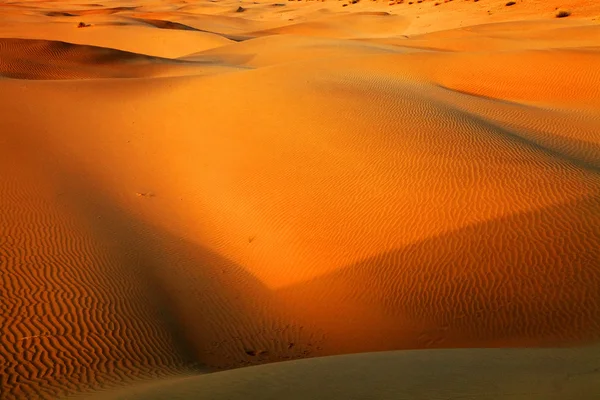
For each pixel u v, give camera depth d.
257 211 14.07
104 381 8.25
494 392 5.31
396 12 79.25
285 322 10.88
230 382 6.62
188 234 13.86
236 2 132.62
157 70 35.44
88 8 109.25
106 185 15.89
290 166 15.43
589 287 9.88
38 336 9.25
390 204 12.85
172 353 9.65
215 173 16.25
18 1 136.25
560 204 11.79
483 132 16.19
